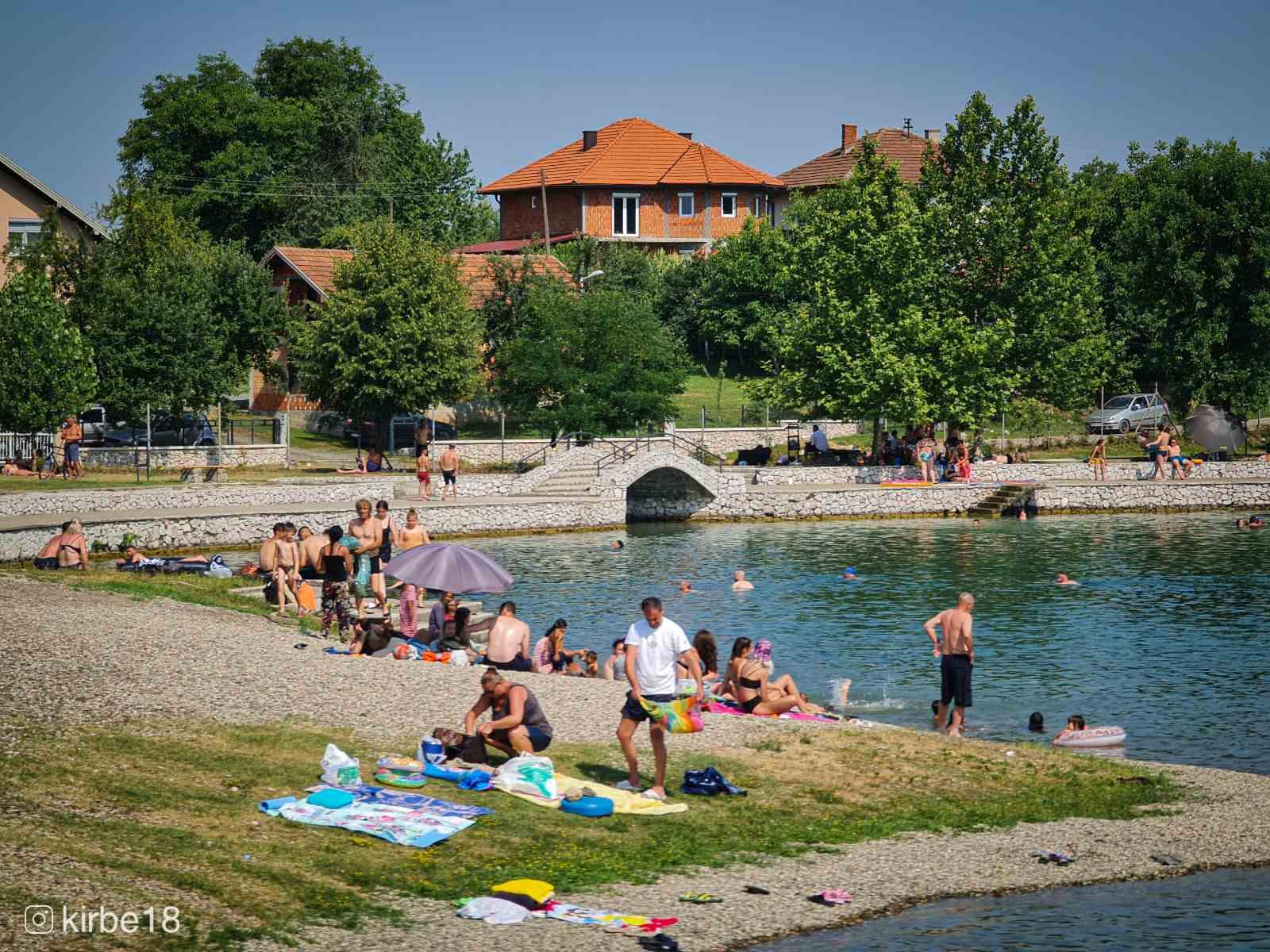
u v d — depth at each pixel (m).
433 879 13.32
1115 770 19.17
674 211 99.69
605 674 26.03
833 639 31.81
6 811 13.52
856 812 16.56
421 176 108.50
